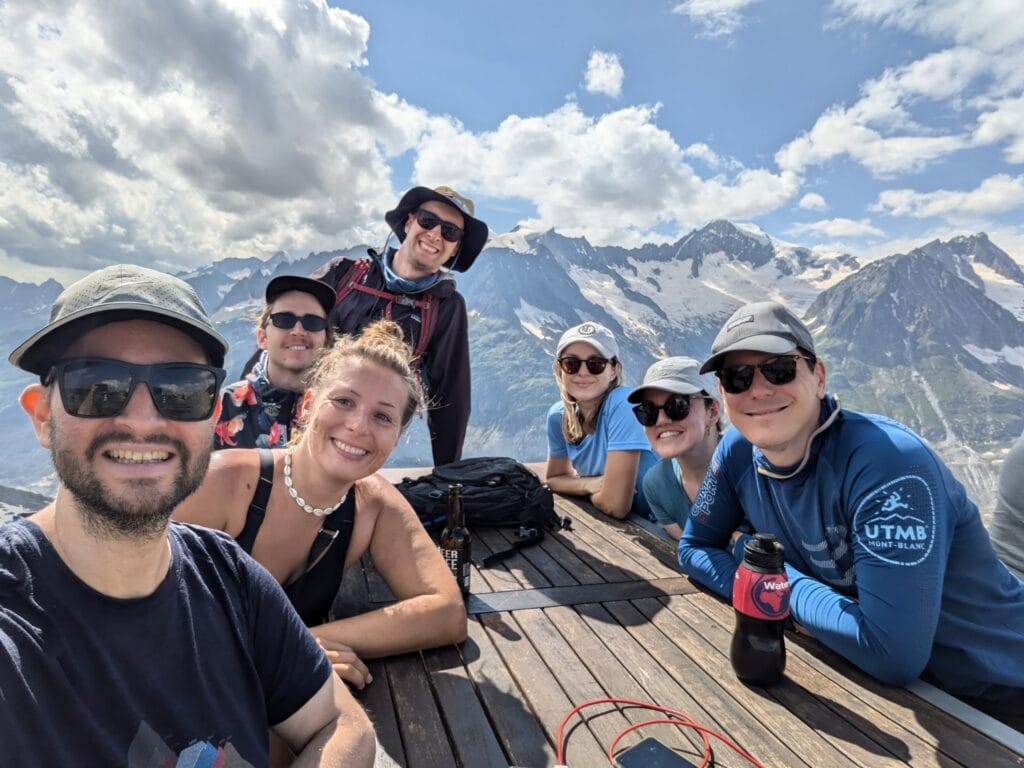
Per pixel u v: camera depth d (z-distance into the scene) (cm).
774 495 117
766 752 88
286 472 104
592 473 208
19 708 51
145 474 57
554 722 93
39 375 58
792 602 114
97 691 56
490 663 108
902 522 98
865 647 100
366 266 201
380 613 108
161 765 58
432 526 172
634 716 95
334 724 74
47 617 56
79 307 56
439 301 199
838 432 108
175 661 61
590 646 114
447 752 86
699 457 161
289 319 157
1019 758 87
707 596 135
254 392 159
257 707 67
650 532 176
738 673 104
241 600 69
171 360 58
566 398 207
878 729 92
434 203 193
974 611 105
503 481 177
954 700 98
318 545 107
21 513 63
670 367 158
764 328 105
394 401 101
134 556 58
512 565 151
